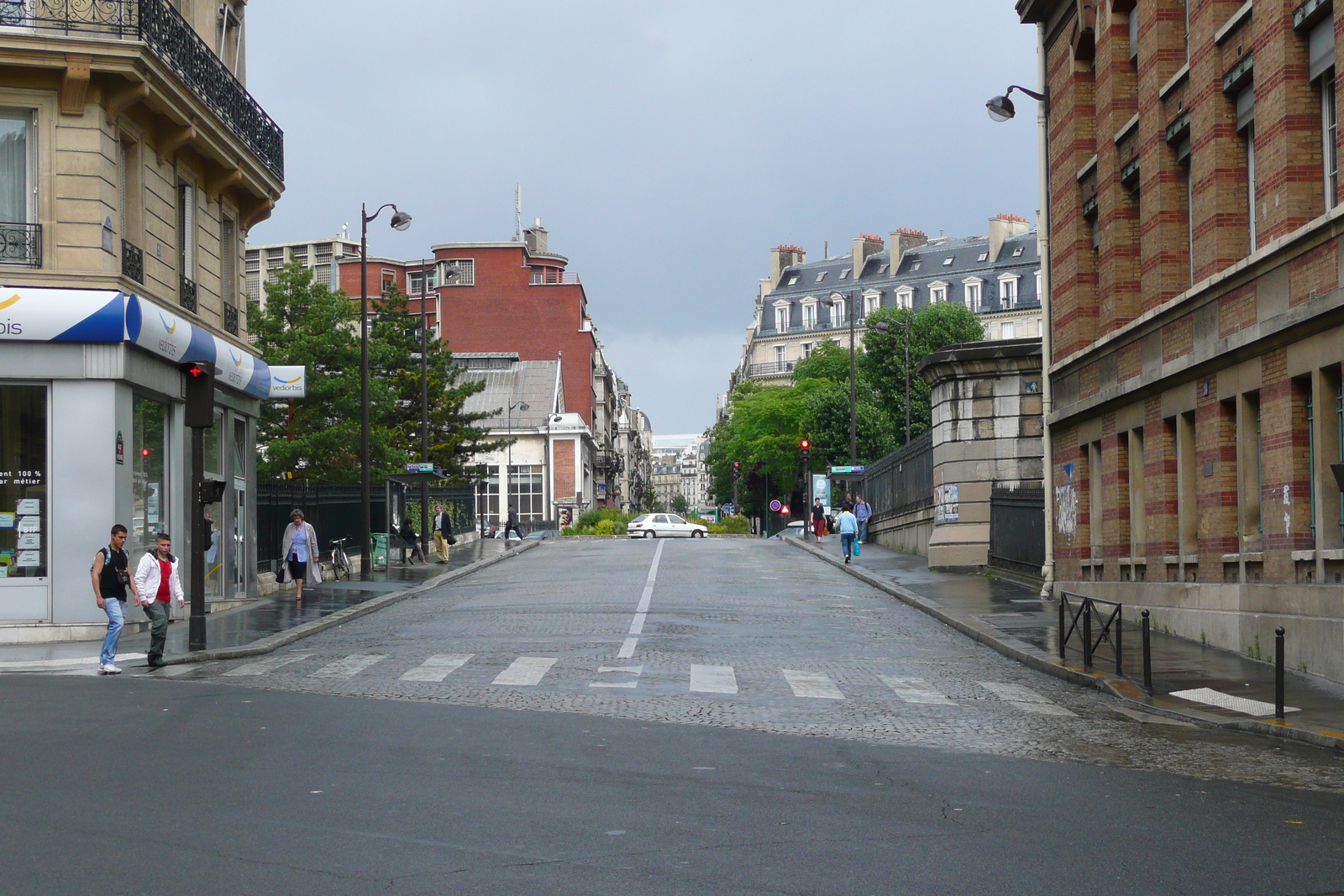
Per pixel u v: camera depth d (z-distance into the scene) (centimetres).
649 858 708
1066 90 2605
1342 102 1530
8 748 1044
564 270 11044
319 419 4578
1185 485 2008
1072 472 2580
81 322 2080
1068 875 685
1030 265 10794
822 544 4988
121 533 1678
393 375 6294
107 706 1294
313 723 1182
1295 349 1616
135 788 888
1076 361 2539
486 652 1812
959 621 2183
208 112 2427
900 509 4475
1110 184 2344
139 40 2125
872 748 1098
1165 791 927
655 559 4194
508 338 10256
